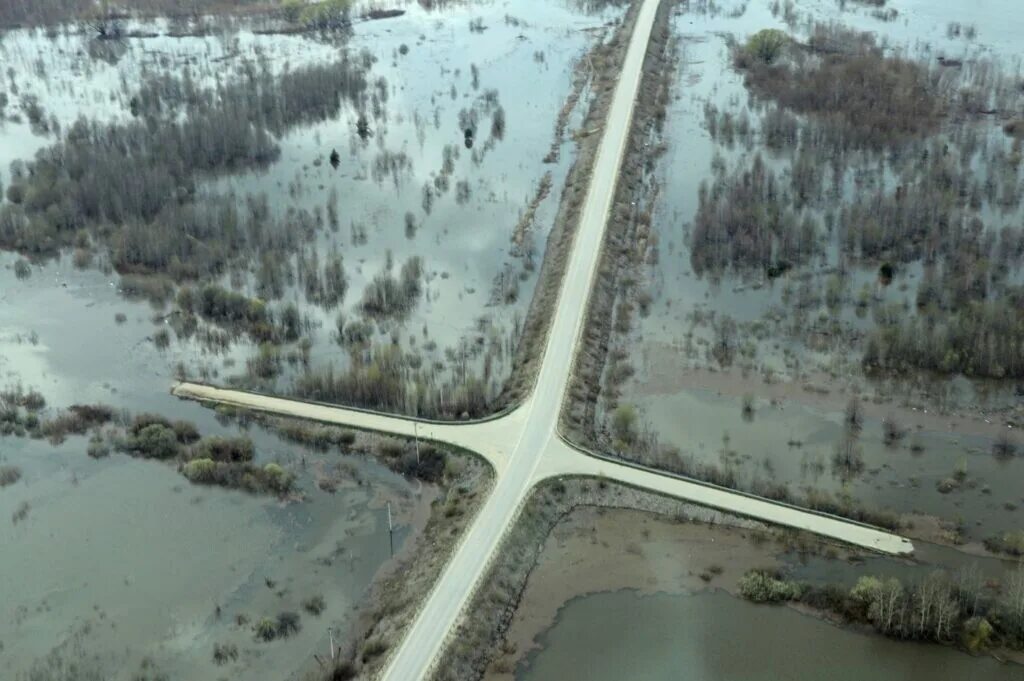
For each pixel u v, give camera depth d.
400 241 106.88
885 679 58.12
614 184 116.06
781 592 63.44
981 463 75.31
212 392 83.12
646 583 64.88
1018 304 91.75
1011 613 61.09
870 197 112.44
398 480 74.56
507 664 59.09
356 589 65.12
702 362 87.94
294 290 97.88
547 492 71.44
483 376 85.50
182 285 98.69
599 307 94.81
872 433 78.69
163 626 62.16
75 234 107.25
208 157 121.25
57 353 88.50
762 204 110.75
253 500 72.38
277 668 59.31
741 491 72.19
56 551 67.56
